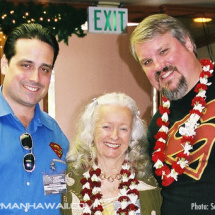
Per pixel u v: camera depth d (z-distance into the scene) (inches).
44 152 94.0
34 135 94.0
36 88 90.3
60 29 168.1
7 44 91.4
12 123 91.3
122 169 96.6
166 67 94.3
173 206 90.8
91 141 99.1
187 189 89.7
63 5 167.2
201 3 186.4
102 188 96.0
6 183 88.3
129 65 251.1
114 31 175.3
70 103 240.2
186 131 91.0
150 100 250.5
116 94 100.3
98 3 175.2
